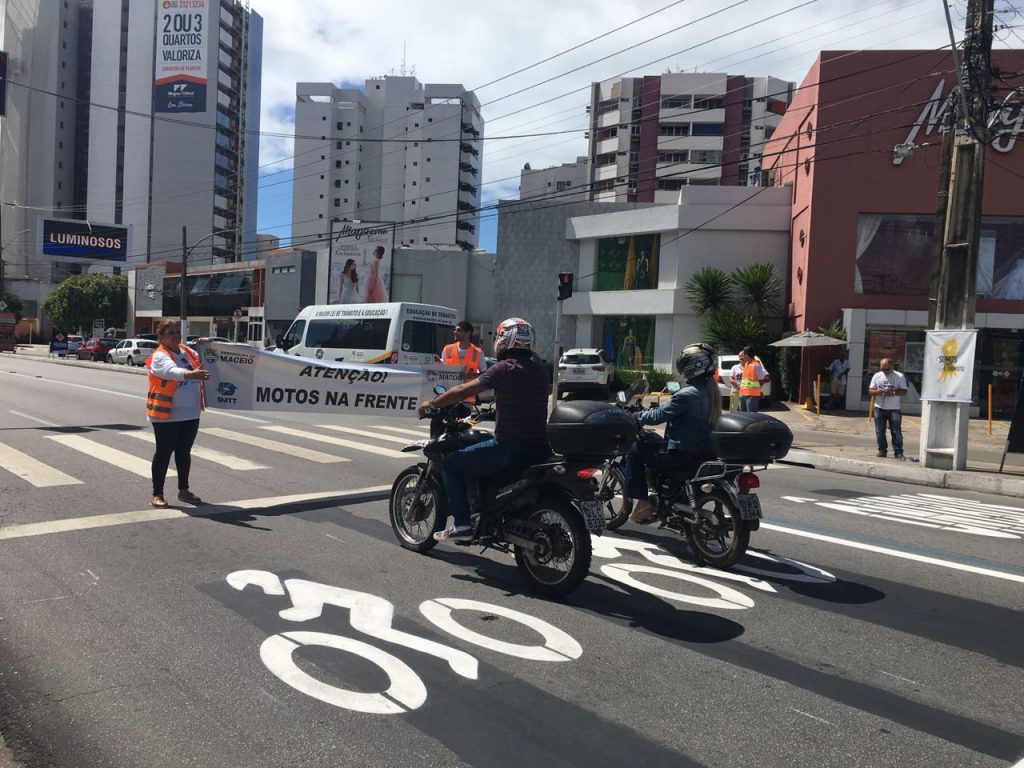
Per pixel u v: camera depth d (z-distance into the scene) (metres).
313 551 5.88
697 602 4.95
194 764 2.92
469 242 103.31
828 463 12.48
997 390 23.47
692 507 5.84
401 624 4.41
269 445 11.53
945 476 11.17
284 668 3.78
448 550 6.03
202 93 90.69
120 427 13.16
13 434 12.14
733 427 5.50
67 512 6.98
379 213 99.94
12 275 94.12
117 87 95.88
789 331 26.72
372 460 10.27
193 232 95.19
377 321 20.20
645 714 3.39
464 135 98.56
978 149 11.89
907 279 24.38
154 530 6.41
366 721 3.27
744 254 30.03
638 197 72.81
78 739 3.10
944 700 3.62
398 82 99.81
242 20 102.19
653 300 31.19
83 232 69.00
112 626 4.30
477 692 3.56
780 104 71.81
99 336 60.62
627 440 4.77
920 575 5.71
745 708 3.48
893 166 24.22
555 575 5.08
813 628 4.53
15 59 97.25
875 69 24.12
